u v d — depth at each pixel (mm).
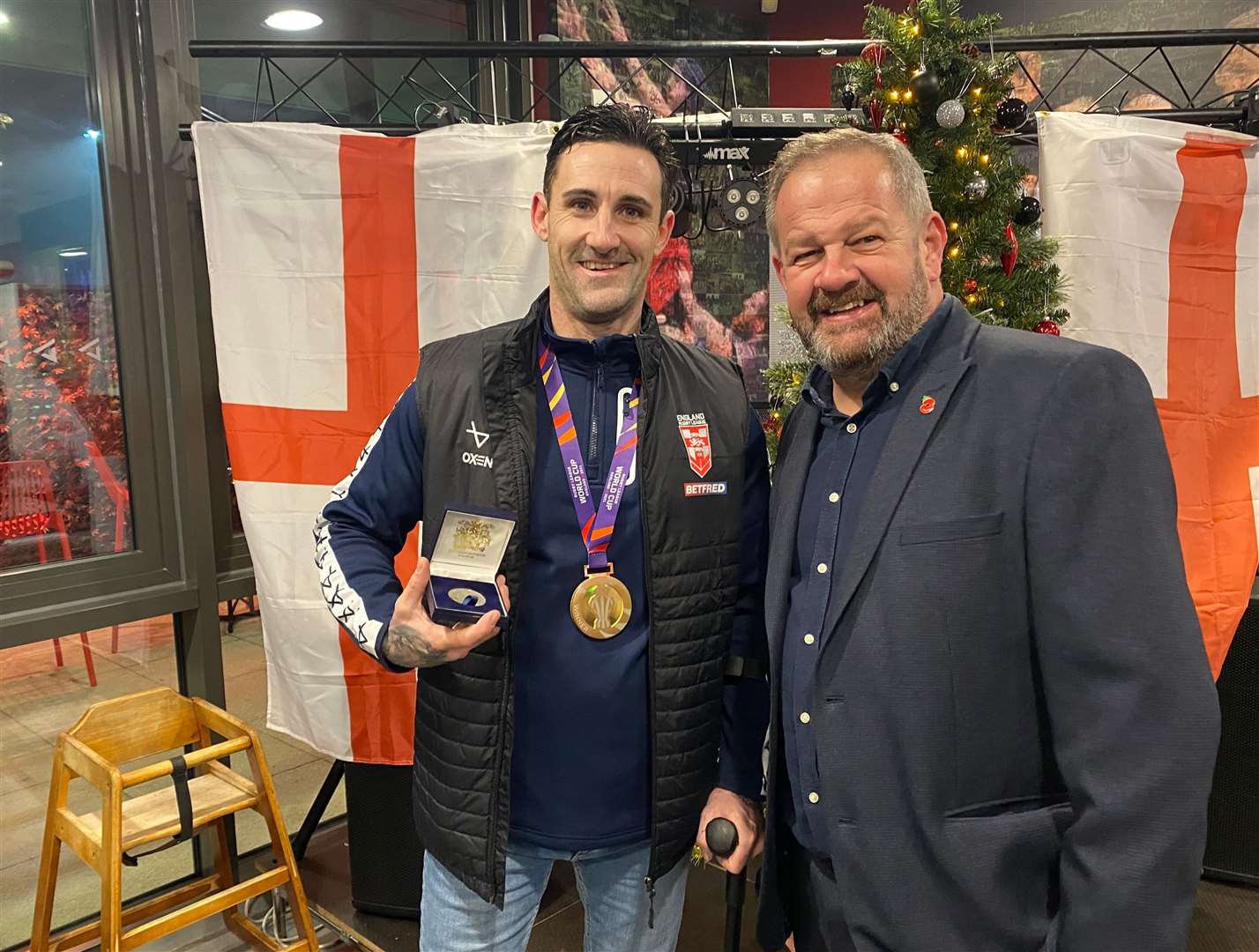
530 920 1332
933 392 1008
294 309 2150
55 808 1897
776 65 4184
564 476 1234
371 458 1295
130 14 2180
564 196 1188
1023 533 932
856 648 990
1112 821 845
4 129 2039
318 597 2189
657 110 3826
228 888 2221
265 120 2570
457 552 1100
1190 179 2193
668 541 1219
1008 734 956
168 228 2238
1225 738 2281
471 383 1233
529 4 3205
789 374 2186
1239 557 2246
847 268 1024
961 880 941
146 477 2277
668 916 1331
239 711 3148
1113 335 2201
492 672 1180
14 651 2559
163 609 2281
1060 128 2191
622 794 1230
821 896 1096
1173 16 3191
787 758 1116
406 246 2166
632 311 1265
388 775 2180
